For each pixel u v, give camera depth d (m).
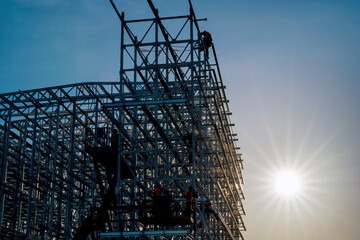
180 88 41.72
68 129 55.59
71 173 43.91
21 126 51.66
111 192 34.03
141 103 32.62
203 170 42.91
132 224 35.78
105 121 53.06
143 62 36.94
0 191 42.50
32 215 55.31
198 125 38.59
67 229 43.97
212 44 41.62
